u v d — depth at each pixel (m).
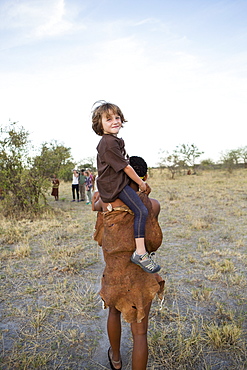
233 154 36.06
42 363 2.93
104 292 2.40
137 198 2.27
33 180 11.07
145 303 2.35
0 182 10.92
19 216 10.73
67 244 7.09
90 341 3.29
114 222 2.32
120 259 2.33
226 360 2.95
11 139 11.07
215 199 14.24
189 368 2.86
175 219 9.63
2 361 2.97
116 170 2.20
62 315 3.77
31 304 4.11
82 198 15.80
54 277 5.04
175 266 5.51
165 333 3.34
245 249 6.49
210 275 4.95
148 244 2.40
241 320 3.56
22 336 3.40
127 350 3.14
